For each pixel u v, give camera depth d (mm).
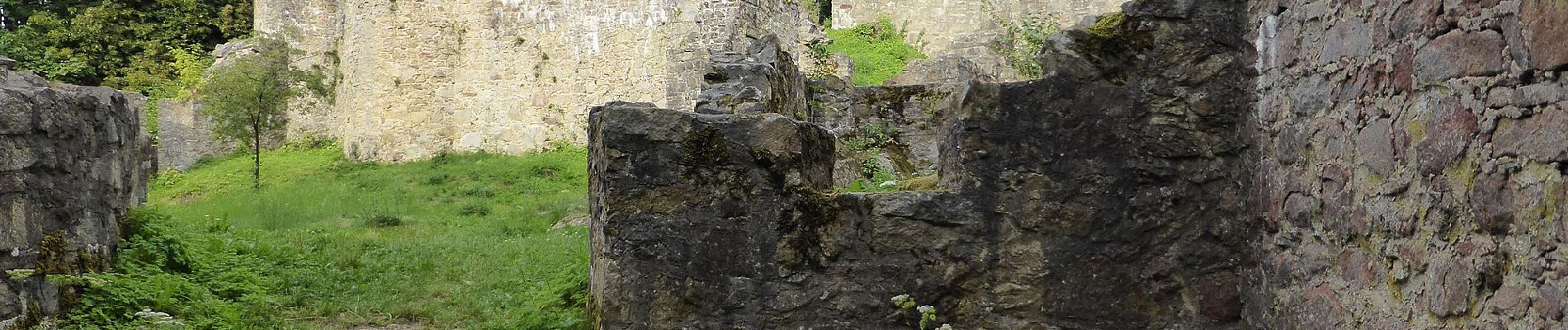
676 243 4562
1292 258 4328
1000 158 4668
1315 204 4148
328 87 25203
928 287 4641
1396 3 3605
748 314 4582
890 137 9609
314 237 12289
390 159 22609
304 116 25234
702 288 4570
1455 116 3326
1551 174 2943
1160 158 4676
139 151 10711
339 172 21781
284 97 22344
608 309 4555
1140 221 4676
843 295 4621
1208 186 4695
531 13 22156
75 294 6855
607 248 4570
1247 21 4652
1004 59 22141
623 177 4562
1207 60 4684
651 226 4555
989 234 4668
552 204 16844
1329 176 4043
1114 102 4672
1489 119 3186
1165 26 4684
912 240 4645
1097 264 4660
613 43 21484
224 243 9523
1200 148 4684
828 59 21875
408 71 22547
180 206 18828
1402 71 3588
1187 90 4688
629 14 21266
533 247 11477
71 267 6875
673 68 20641
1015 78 21141
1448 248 3400
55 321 6469
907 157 9508
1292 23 4293
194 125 24297
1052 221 4664
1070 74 4660
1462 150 3307
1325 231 4086
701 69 20438
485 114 22609
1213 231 4691
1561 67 2859
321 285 8508
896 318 4621
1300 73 4238
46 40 30125
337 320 7445
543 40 22078
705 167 4586
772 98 6555
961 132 4688
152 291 7191
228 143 24719
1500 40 3123
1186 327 4680
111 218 7781
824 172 4844
